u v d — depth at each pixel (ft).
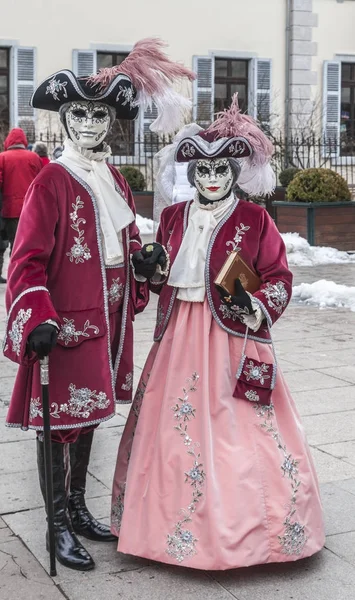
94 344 10.59
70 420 10.53
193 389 10.58
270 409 10.70
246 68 66.69
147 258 10.67
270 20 66.08
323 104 67.26
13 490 13.12
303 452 10.82
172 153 11.93
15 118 61.16
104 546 11.29
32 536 11.57
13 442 15.29
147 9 63.21
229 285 10.43
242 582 10.34
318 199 41.50
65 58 61.93
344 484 13.30
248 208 11.03
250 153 10.93
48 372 10.37
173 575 10.50
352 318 26.40
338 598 10.00
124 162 61.05
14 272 10.16
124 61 10.96
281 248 11.01
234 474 10.21
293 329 24.77
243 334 10.71
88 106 10.66
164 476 10.41
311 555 10.77
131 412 11.29
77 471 11.45
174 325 10.98
